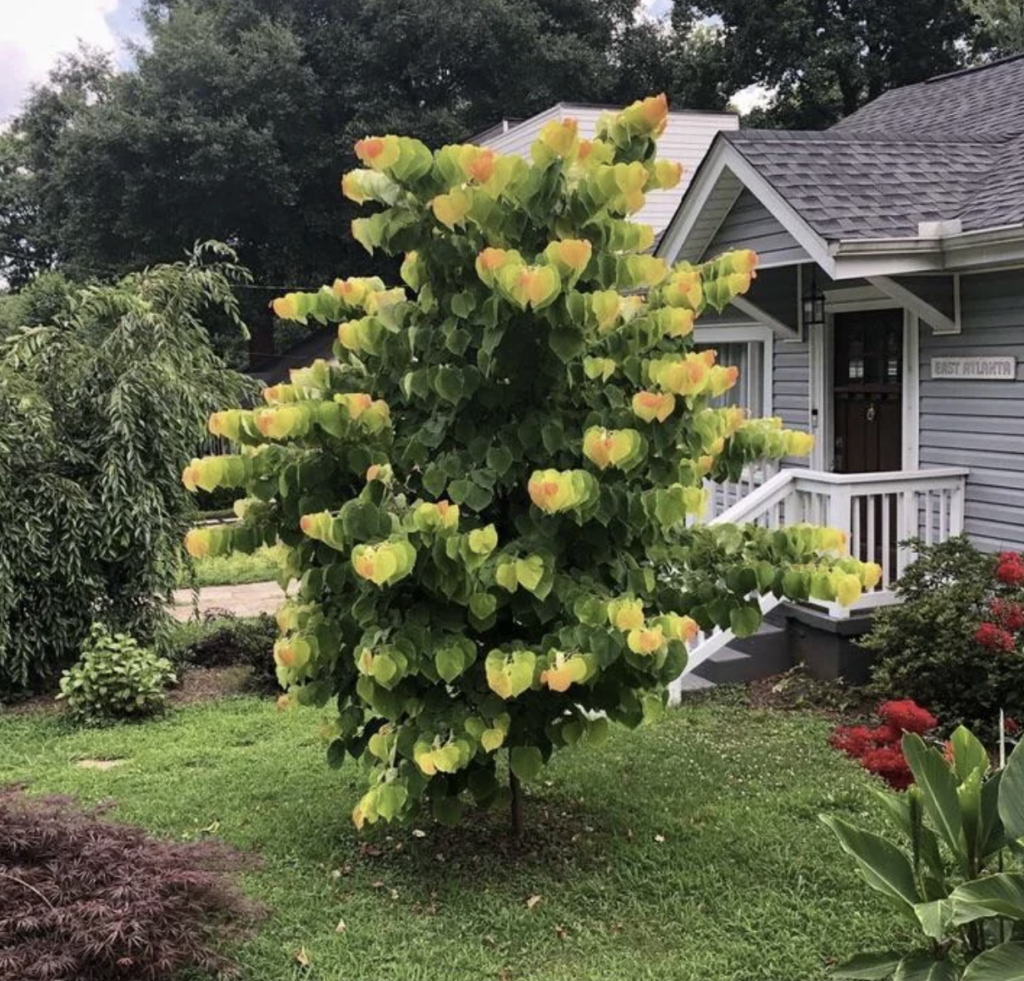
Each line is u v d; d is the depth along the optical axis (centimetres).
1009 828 304
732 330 1014
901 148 831
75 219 2894
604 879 427
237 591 1323
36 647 791
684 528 461
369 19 3014
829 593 407
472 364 398
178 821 497
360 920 394
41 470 793
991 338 720
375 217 404
